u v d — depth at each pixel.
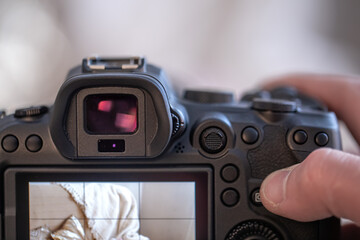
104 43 0.48
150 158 0.26
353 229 0.33
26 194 0.26
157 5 0.48
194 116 0.27
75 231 0.26
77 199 0.26
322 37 0.51
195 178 0.26
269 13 0.50
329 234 0.26
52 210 0.26
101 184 0.26
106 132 0.25
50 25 0.47
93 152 0.25
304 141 0.26
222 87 0.49
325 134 0.27
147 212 0.26
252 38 0.50
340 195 0.23
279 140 0.27
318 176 0.24
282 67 0.50
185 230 0.26
